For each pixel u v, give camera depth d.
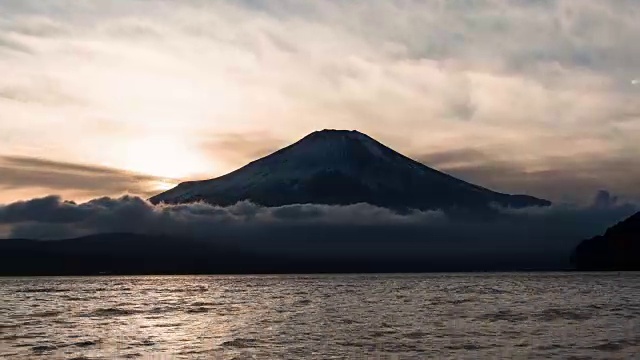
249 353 42.00
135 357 40.78
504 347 42.91
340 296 111.69
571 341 45.22
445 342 45.91
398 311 75.94
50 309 82.56
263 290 139.38
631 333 49.56
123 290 142.50
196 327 58.41
